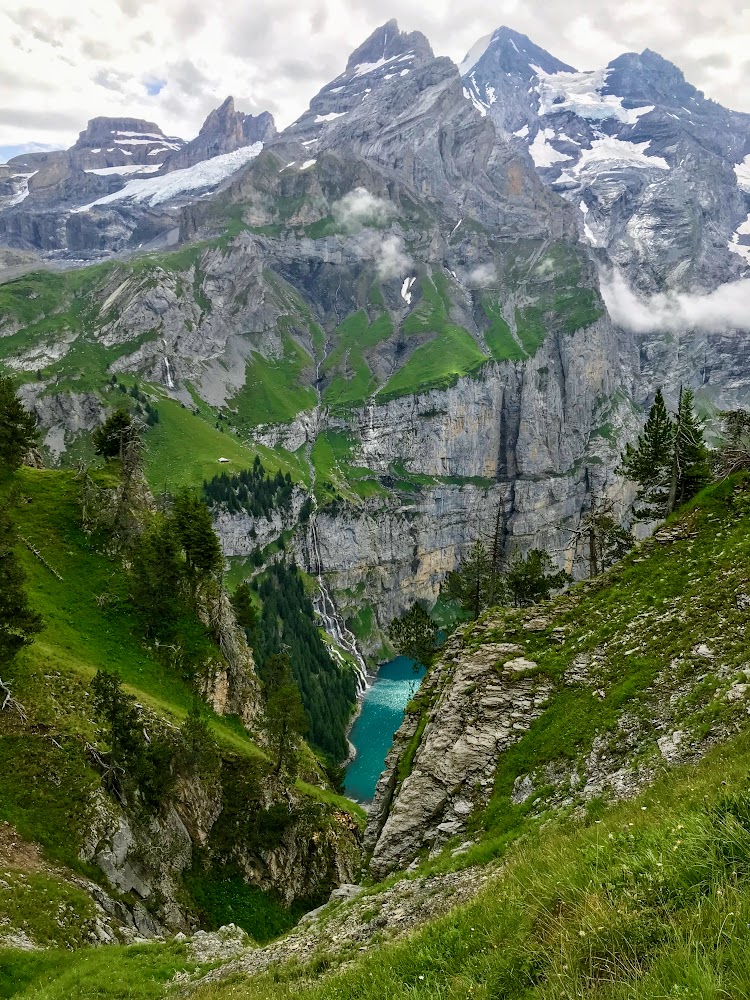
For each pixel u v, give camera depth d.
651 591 35.41
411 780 34.44
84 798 45.69
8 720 48.44
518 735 31.80
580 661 33.94
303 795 74.50
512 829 24.62
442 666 46.22
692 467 52.06
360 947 19.22
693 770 17.34
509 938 10.70
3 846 39.44
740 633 25.88
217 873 58.19
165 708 64.00
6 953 29.86
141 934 41.97
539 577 70.38
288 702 73.38
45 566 75.06
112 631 72.56
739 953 6.84
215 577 92.12
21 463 89.25
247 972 22.66
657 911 8.71
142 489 100.00
